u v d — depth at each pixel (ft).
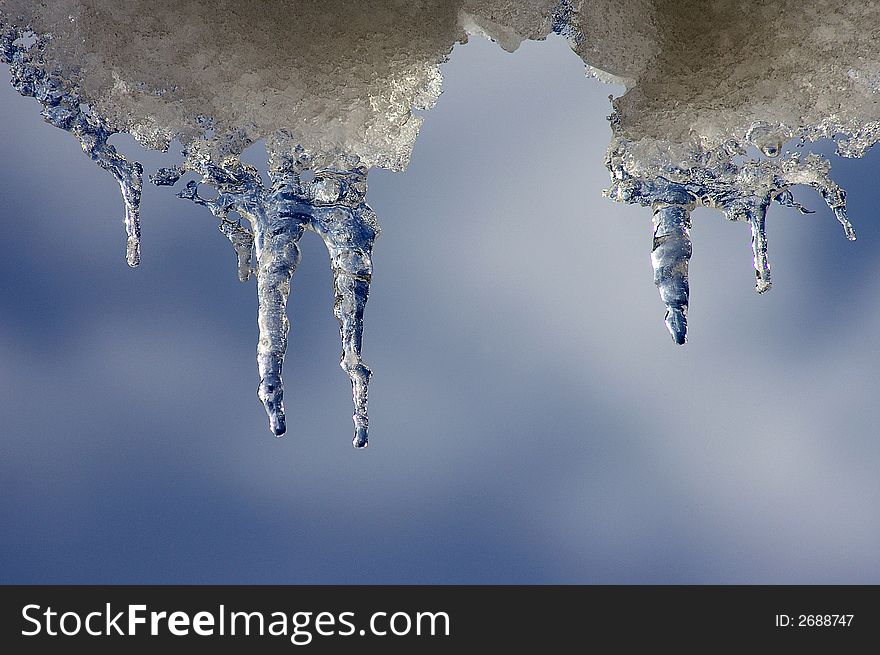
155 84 4.91
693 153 4.99
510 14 4.95
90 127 4.90
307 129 4.96
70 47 4.88
